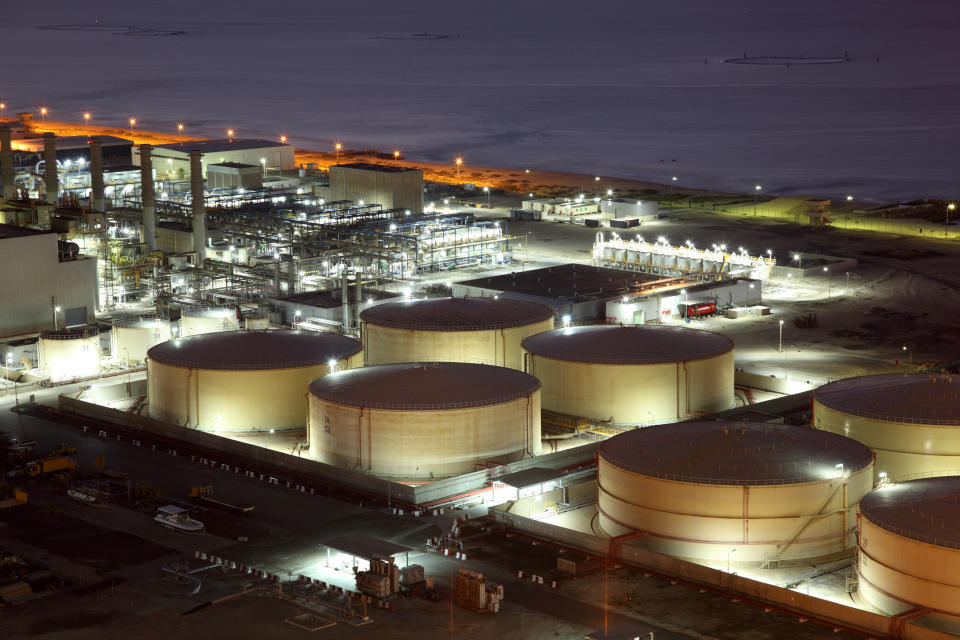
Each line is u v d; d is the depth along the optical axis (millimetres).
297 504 102625
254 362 121062
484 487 105875
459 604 83625
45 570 89438
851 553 91250
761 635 78125
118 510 101562
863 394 107188
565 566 88312
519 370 129000
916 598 79125
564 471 105750
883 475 98500
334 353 124812
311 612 82500
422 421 106625
